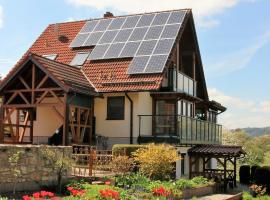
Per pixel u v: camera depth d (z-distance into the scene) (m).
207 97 37.69
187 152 29.78
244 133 83.19
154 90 26.17
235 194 25.89
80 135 26.03
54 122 28.20
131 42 29.69
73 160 18.42
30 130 27.47
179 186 20.30
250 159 62.00
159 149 21.64
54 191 16.66
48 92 24.69
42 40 33.91
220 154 29.00
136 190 17.88
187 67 35.34
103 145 27.22
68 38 33.00
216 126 37.06
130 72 27.36
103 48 30.02
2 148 15.15
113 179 19.00
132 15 32.59
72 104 25.06
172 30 29.69
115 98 27.81
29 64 25.11
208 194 24.42
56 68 25.89
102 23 32.97
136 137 27.22
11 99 25.77
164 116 27.31
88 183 17.89
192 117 30.62
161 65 27.05
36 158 16.50
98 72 28.44
